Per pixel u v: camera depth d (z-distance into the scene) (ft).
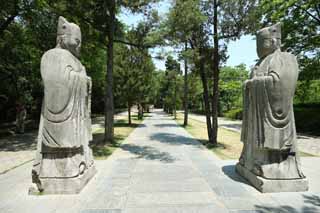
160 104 270.05
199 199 16.42
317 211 14.61
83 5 37.37
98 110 143.54
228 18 37.47
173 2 36.70
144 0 39.52
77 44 19.31
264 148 17.88
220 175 21.95
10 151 34.06
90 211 14.67
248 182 19.86
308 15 57.11
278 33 18.98
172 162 27.14
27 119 76.13
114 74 69.46
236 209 14.90
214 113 38.91
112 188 18.49
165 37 38.06
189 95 111.04
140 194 17.31
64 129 17.15
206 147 37.01
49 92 17.04
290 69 17.66
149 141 42.83
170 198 16.60
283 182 17.63
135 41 41.86
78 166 18.07
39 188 17.35
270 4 53.47
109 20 39.52
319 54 59.93
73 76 17.57
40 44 45.27
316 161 27.78
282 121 17.72
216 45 38.50
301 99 74.08
